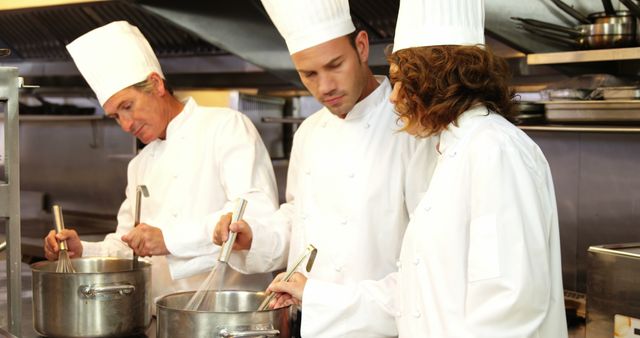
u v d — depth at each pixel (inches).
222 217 85.1
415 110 65.4
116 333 81.7
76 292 80.4
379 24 140.3
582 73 118.6
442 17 65.6
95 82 98.6
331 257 82.9
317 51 77.5
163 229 90.9
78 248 99.2
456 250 63.6
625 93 99.8
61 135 203.6
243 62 167.3
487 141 62.9
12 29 194.1
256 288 102.6
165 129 101.5
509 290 59.2
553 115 105.3
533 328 60.3
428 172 78.0
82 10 173.3
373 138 82.6
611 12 103.4
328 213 83.7
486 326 59.9
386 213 81.3
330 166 84.0
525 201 61.4
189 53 175.3
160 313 72.1
